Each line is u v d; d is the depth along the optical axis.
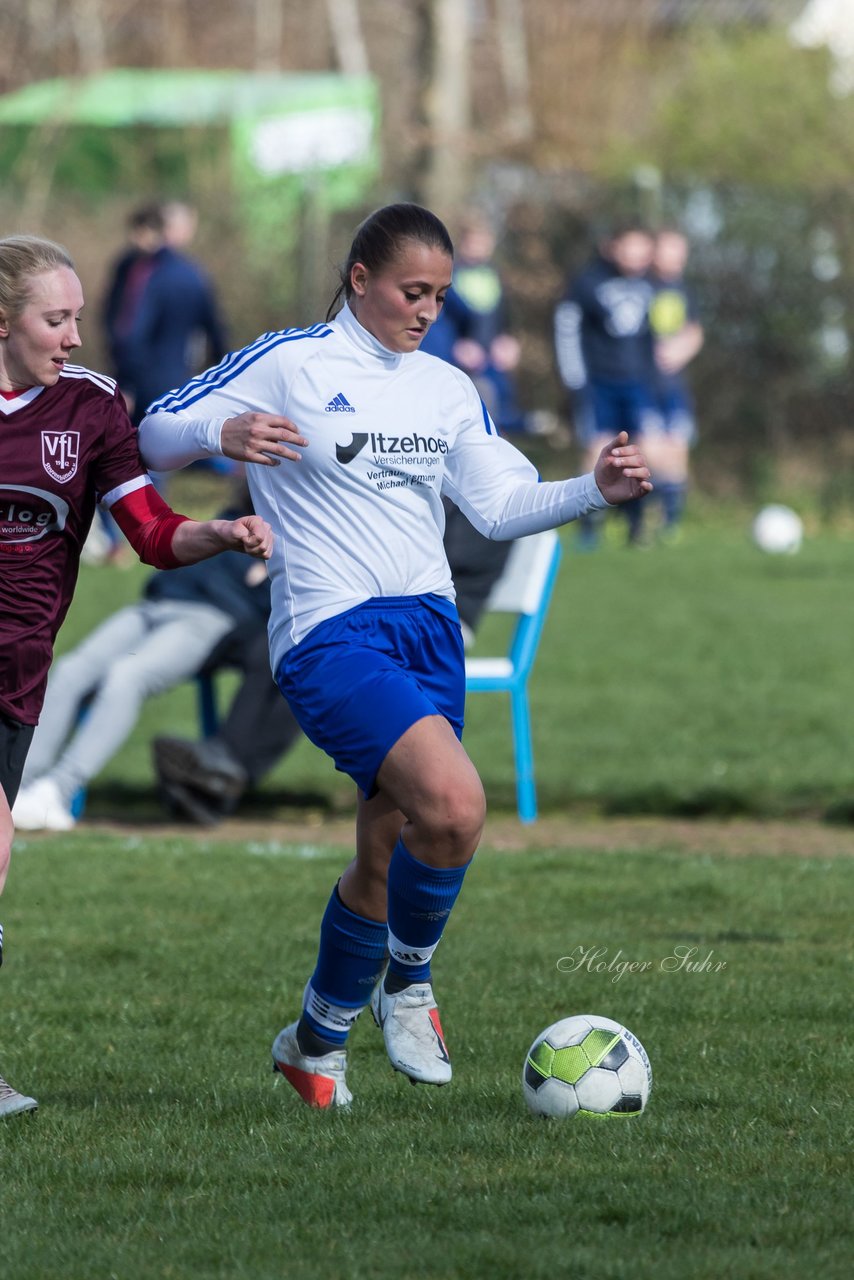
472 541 29.17
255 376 15.12
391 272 14.88
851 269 79.56
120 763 35.03
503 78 112.00
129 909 23.11
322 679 14.77
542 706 39.53
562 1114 14.88
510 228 82.69
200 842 28.20
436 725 14.45
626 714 38.22
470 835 14.27
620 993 18.95
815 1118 14.76
